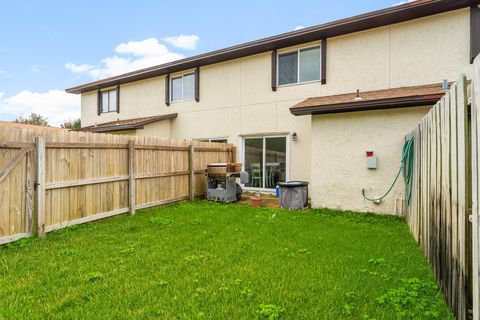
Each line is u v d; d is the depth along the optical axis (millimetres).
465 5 7078
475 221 1942
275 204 8312
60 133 5160
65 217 5254
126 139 6605
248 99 10547
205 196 9250
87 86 14828
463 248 2211
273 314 2391
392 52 8055
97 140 5922
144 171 7070
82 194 5590
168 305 2576
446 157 2736
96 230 5160
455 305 2406
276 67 9914
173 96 12617
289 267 3455
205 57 10852
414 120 6332
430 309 2557
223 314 2426
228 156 10430
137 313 2436
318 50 9195
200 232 5016
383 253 3979
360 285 2986
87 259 3697
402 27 7926
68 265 3488
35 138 4703
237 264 3551
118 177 6355
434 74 7535
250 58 10516
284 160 9820
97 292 2816
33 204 4672
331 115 7324
